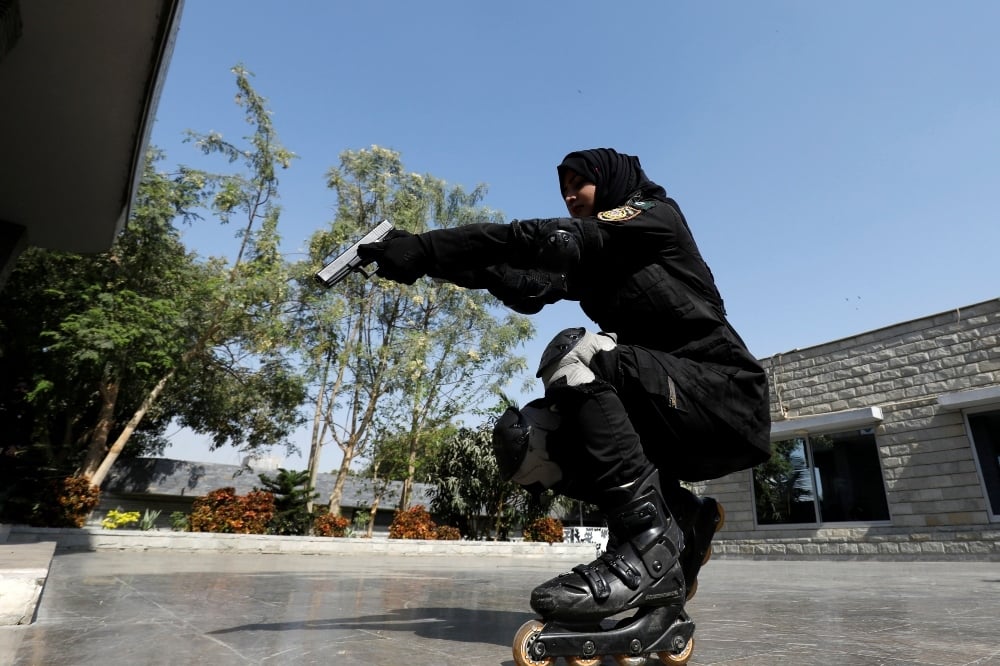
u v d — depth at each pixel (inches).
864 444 413.1
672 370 46.1
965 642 56.7
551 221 46.7
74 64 167.9
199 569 188.9
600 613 40.5
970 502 359.6
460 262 48.3
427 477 624.7
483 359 619.5
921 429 388.2
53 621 68.1
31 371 448.5
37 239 264.7
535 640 38.6
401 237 49.8
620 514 44.2
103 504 637.3
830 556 409.7
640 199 54.0
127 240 484.4
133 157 208.8
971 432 367.9
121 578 138.3
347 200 634.2
